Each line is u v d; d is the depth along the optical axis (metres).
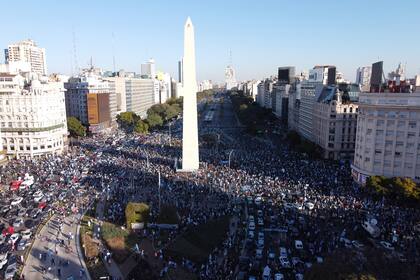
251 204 94.94
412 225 79.81
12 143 155.12
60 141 169.38
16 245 73.25
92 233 79.44
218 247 72.75
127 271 64.31
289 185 111.00
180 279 61.31
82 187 110.19
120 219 86.69
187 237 76.75
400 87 112.44
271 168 134.50
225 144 192.75
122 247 72.38
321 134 166.88
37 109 153.38
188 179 117.69
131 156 154.75
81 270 63.34
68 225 84.06
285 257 65.81
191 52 123.19
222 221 84.12
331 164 144.00
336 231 77.94
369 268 43.94
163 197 100.50
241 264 65.50
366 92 116.94
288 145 190.12
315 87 181.88
